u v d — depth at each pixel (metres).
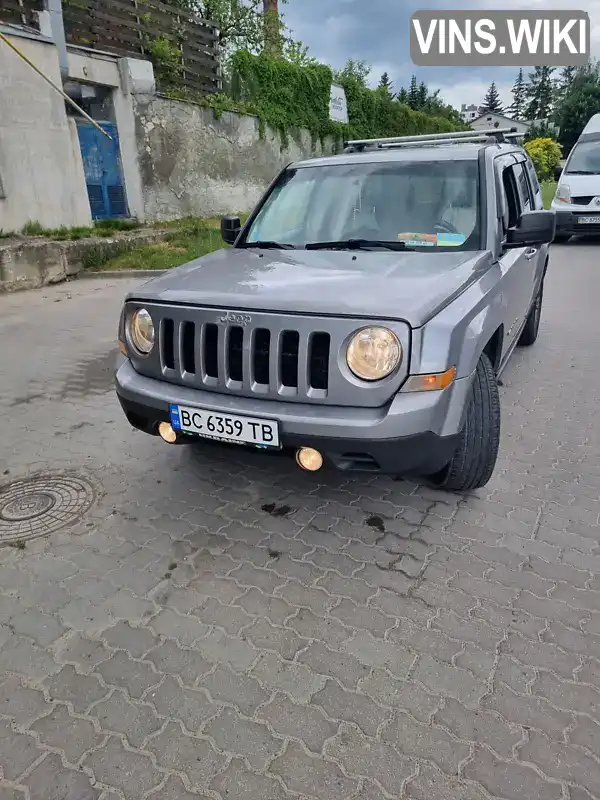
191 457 3.99
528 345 6.32
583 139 13.68
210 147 14.94
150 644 2.44
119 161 13.03
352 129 20.33
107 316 7.89
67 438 4.32
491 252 3.44
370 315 2.51
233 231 4.13
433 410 2.57
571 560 2.90
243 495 3.52
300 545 3.06
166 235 12.26
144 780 1.91
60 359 6.15
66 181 11.15
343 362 2.56
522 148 5.54
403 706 2.14
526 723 2.07
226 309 2.75
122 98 12.67
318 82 18.27
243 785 1.88
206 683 2.26
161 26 13.81
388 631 2.48
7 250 9.21
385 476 3.68
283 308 2.62
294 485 3.62
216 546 3.06
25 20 10.30
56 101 10.70
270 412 2.67
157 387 3.03
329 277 2.95
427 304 2.63
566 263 11.13
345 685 2.23
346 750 1.99
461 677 2.26
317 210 3.85
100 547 3.06
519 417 4.57
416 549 3.01
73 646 2.44
